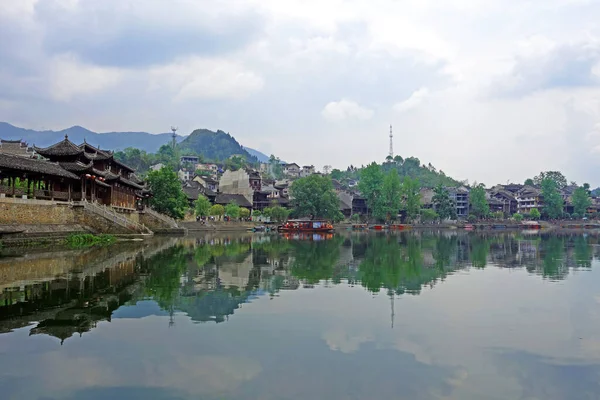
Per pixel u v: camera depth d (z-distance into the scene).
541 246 60.53
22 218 45.69
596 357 14.16
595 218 182.62
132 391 11.52
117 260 35.97
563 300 22.31
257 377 12.41
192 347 14.72
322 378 12.36
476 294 23.72
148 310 19.47
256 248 53.25
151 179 88.62
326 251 49.88
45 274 28.23
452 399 11.20
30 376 12.38
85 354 14.02
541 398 11.33
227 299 21.94
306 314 19.08
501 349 14.84
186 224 100.38
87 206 55.69
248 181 138.12
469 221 158.50
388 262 38.81
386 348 14.80
